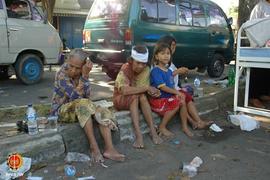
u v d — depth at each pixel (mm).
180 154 3941
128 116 4309
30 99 6031
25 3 7469
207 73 9648
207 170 3521
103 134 3756
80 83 3916
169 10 7773
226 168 3582
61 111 3861
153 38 7352
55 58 8070
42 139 3566
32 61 7633
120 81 4270
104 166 3533
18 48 7316
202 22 8711
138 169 3506
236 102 5617
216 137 4531
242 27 5312
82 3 23109
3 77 8539
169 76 4531
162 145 4195
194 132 4684
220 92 6242
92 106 3762
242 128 4895
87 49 7898
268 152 4055
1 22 6977
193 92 5656
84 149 3887
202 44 8695
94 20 7773
